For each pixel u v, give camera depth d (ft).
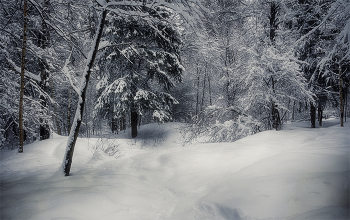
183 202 9.78
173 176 13.64
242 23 43.45
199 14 12.65
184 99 73.82
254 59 30.50
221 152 16.76
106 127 96.94
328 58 18.20
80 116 14.12
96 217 7.73
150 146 42.70
